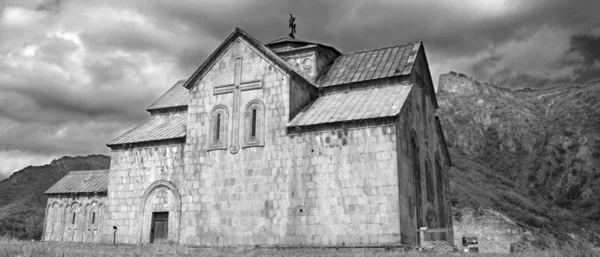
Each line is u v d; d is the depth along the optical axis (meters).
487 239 45.00
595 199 101.75
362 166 26.31
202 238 29.56
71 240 44.56
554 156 120.06
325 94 32.53
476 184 95.56
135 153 34.09
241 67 31.39
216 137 30.97
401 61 32.75
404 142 27.78
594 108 133.62
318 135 27.80
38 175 121.69
